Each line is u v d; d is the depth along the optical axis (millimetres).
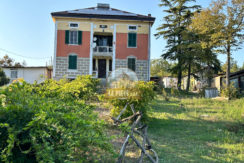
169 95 19547
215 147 6004
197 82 37156
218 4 21828
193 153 5430
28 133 2680
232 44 22516
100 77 23016
